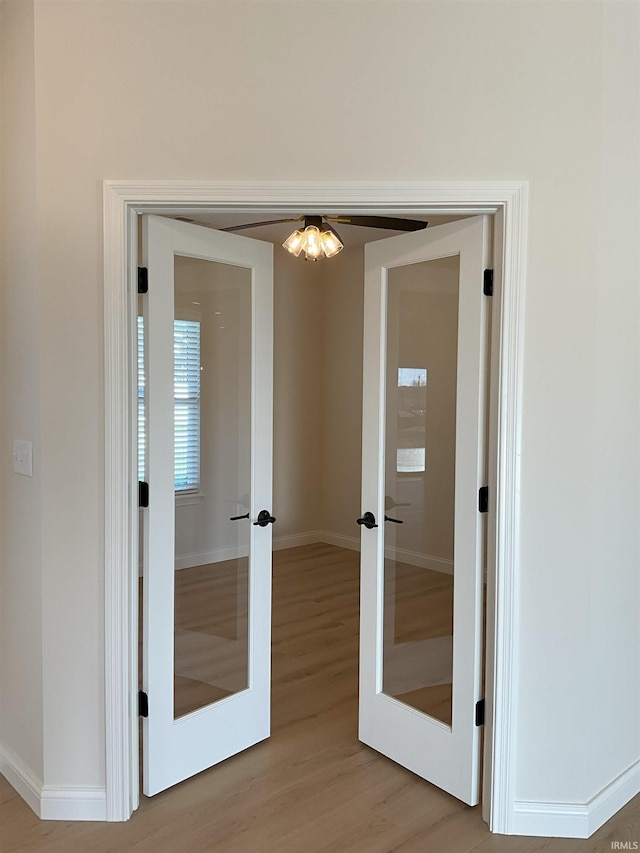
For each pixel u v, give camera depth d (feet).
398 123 6.99
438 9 6.93
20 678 7.93
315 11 6.99
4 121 7.74
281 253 19.34
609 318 7.19
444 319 7.75
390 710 8.55
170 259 7.57
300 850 7.00
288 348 19.72
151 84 7.02
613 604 7.61
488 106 6.93
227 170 7.06
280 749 8.92
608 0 6.88
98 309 7.12
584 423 7.08
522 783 7.37
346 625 13.56
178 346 7.80
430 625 8.09
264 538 8.80
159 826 7.34
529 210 6.93
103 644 7.36
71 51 6.99
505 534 7.13
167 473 7.70
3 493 8.09
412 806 7.77
